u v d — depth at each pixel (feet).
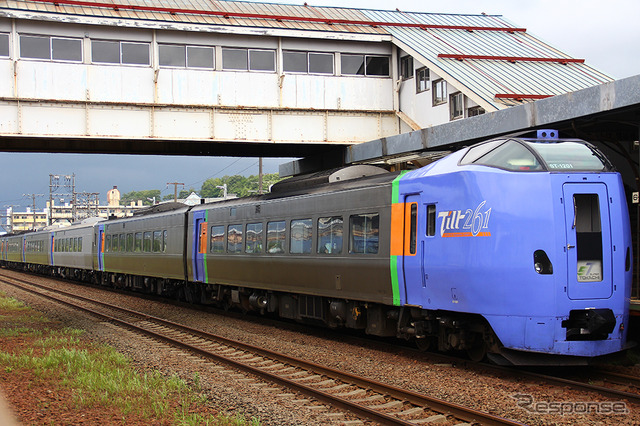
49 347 39.37
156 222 75.87
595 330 28.35
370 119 74.54
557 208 28.60
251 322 53.83
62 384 28.71
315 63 73.00
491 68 66.80
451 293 31.45
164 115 67.87
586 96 37.70
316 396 26.37
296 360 33.76
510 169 29.50
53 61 64.54
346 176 44.55
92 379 28.91
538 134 31.32
